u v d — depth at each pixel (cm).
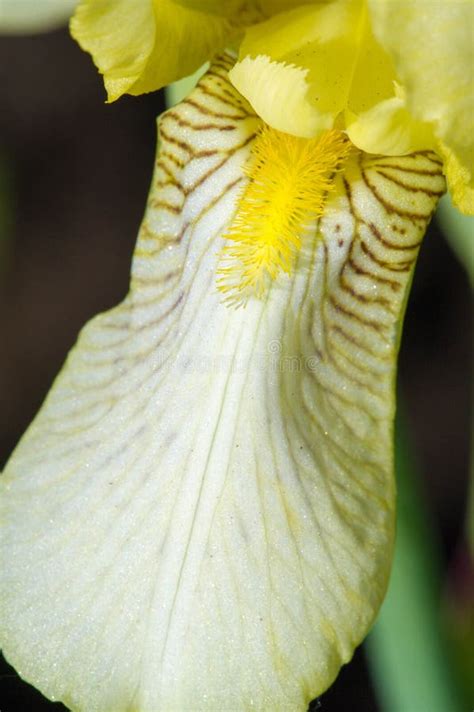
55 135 57
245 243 32
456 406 52
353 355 32
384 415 32
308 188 32
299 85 32
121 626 31
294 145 32
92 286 55
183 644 31
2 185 52
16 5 35
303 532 31
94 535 32
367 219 32
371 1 30
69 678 31
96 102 58
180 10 32
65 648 31
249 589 31
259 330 32
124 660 31
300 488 31
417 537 35
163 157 33
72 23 31
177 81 34
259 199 32
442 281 53
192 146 33
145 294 33
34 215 56
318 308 32
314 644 31
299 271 32
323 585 31
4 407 52
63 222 56
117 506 32
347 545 31
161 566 31
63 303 55
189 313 32
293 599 31
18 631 31
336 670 31
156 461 32
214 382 32
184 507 31
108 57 31
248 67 32
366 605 31
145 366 32
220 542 31
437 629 35
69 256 56
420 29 30
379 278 32
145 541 31
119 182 57
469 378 52
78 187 57
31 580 32
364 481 32
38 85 57
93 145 57
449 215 36
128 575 31
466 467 51
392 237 32
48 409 32
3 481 32
